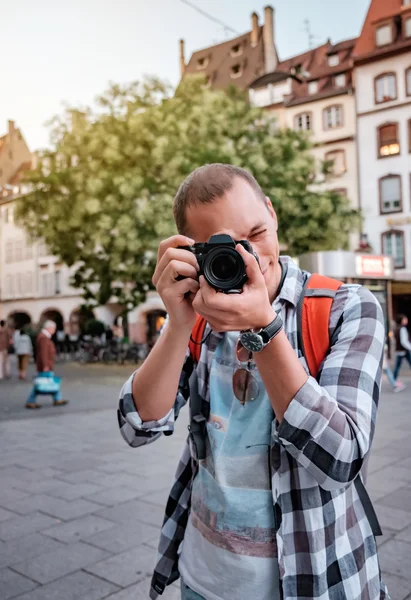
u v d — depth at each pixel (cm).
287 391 95
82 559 329
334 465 94
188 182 115
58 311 4153
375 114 2934
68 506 428
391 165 2873
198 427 124
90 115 1730
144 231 1544
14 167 5397
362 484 119
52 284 4194
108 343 2380
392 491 446
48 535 368
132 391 125
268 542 110
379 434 690
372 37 3031
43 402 1106
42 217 1891
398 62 2864
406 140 2836
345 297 114
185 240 107
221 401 122
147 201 1538
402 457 564
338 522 109
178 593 285
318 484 106
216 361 125
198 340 130
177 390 124
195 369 130
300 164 1683
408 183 2819
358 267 1588
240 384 115
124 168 1636
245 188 112
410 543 339
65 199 1789
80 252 1847
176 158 1493
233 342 124
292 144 1738
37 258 4303
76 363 2447
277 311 116
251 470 114
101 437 718
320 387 98
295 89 3375
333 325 112
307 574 105
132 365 2138
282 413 96
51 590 292
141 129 1588
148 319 3491
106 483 492
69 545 351
